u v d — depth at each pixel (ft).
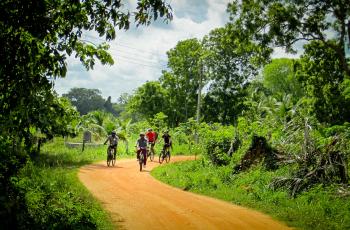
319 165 46.11
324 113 104.32
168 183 55.67
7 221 22.20
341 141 48.03
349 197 39.06
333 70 94.43
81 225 27.17
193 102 209.77
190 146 113.70
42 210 27.45
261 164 55.98
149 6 20.85
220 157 66.08
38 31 18.69
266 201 41.88
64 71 20.36
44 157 74.28
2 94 20.03
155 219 32.55
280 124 82.69
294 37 82.99
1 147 23.29
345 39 83.30
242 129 72.28
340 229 30.32
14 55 18.76
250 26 84.28
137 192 45.98
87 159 82.69
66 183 44.37
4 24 18.30
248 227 30.81
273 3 82.79
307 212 36.17
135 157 98.78
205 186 51.83
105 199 40.42
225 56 189.37
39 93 23.04
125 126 131.03
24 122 22.75
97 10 20.79
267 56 87.20
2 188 23.52
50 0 19.49
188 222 31.86
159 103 213.46
